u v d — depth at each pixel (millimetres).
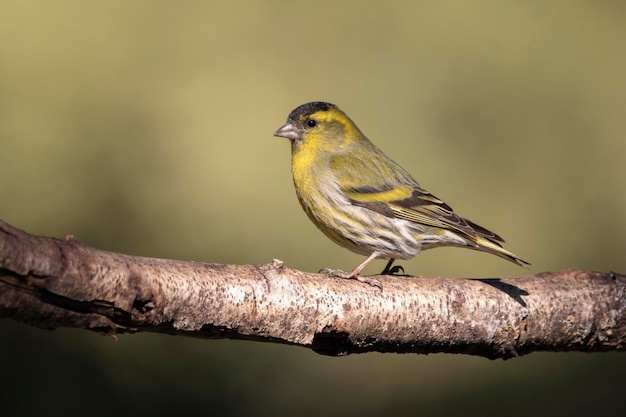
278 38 16797
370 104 15805
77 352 10469
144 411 10102
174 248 13203
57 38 16047
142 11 16891
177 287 5859
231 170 14859
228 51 16547
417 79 16141
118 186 13984
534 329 7406
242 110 15664
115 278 5512
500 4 17156
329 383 11375
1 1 16203
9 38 15836
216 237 13648
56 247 5289
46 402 9930
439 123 15617
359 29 16938
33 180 13625
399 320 6836
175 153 14852
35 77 15352
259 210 14305
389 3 17219
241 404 10602
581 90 16078
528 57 16500
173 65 16188
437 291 7055
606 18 17078
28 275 5129
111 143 14609
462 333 7125
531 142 15406
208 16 17062
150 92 15664
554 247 14055
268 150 15250
